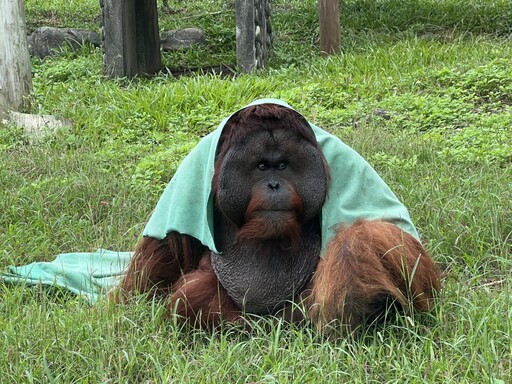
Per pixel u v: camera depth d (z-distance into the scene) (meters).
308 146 3.80
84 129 7.82
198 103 8.21
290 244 3.90
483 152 6.32
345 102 8.11
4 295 4.29
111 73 9.62
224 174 3.79
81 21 12.75
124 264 4.73
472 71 8.40
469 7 11.59
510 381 3.21
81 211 5.88
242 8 9.49
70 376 3.46
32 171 6.67
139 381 3.48
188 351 3.66
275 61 10.13
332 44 9.98
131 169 6.55
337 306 3.54
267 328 3.89
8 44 8.36
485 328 3.38
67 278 4.67
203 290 3.97
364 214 3.94
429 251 4.63
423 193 5.42
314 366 3.39
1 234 5.45
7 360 3.52
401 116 7.52
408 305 3.69
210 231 3.93
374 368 3.38
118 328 3.78
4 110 8.04
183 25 11.98
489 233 4.84
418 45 9.72
